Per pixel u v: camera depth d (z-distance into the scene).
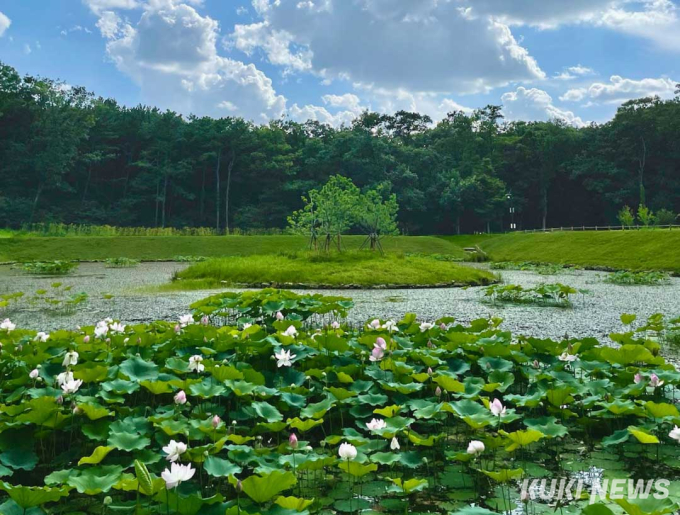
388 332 7.59
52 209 70.12
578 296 18.41
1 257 35.66
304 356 6.40
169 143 76.12
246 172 79.62
